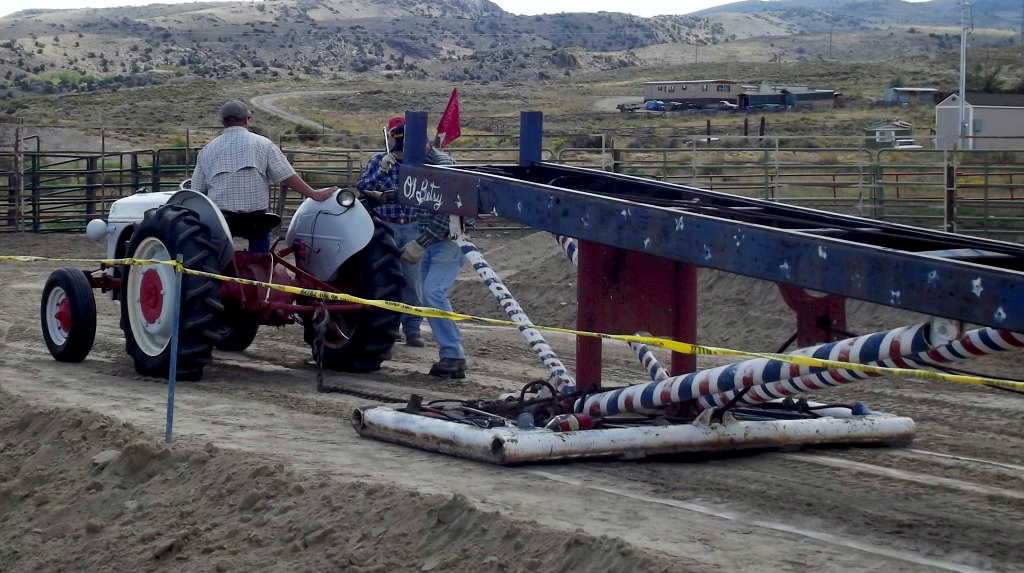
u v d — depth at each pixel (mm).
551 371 7328
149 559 5766
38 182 24922
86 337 9945
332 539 5523
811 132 58844
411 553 5289
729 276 14656
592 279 7051
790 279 5266
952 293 4699
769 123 66625
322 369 9555
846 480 6332
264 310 8938
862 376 5641
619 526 5305
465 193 6984
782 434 6855
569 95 117750
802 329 6473
